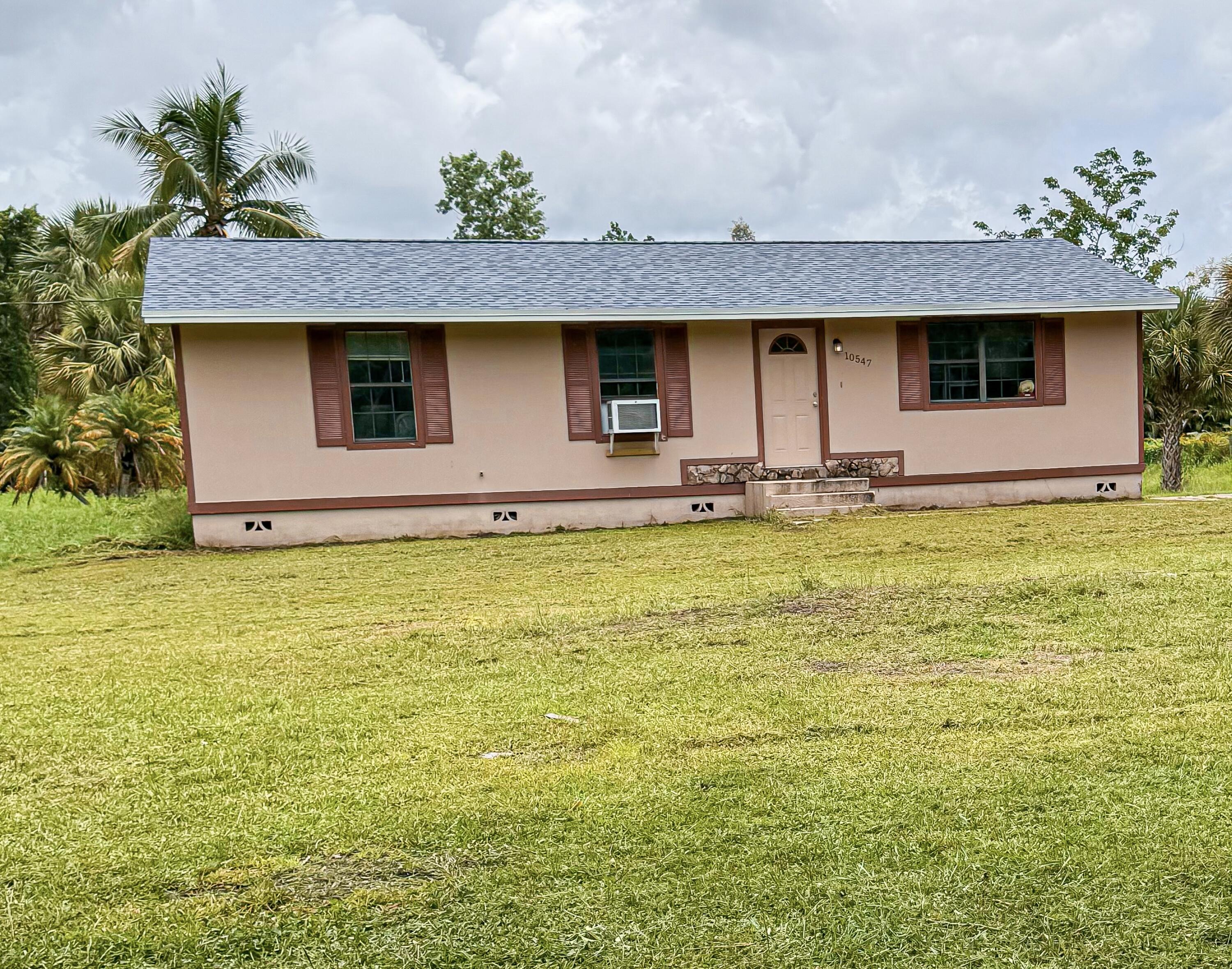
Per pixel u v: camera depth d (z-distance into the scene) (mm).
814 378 12805
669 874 2777
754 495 12367
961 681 4527
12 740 4129
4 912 2668
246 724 4270
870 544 9602
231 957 2439
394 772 3619
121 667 5484
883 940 2432
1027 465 13148
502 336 12000
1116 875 2697
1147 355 20203
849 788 3314
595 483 12312
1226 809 3057
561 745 3857
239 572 9469
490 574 8867
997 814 3076
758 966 2342
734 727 3998
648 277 13086
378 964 2389
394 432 11836
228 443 11320
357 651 5688
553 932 2502
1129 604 6004
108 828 3191
